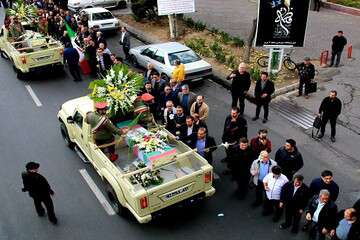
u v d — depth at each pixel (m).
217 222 8.51
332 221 7.07
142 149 8.59
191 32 20.80
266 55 17.19
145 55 16.11
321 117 10.98
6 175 10.47
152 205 7.77
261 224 8.38
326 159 10.45
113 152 9.35
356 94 13.67
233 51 17.98
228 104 13.77
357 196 9.05
